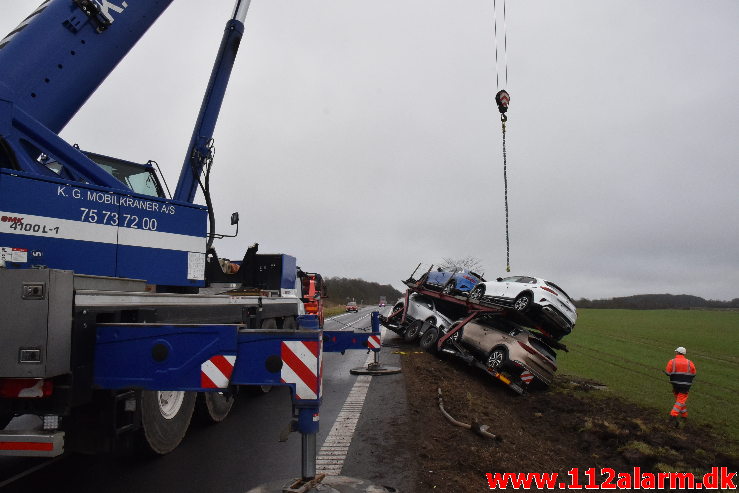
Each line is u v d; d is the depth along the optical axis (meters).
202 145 8.73
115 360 4.11
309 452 4.07
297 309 11.24
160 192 8.54
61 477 5.21
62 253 5.32
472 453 6.41
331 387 10.74
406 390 10.35
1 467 5.54
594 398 12.70
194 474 5.35
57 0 6.42
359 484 4.53
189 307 5.81
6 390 3.80
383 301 113.50
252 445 6.48
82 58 6.50
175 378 4.04
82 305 4.02
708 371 19.05
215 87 8.87
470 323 16.20
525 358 13.11
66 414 3.87
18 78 5.93
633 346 28.20
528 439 7.96
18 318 3.72
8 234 5.00
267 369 3.96
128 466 5.59
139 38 7.15
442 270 21.09
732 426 10.01
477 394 11.53
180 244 6.38
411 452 6.24
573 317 14.87
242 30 9.06
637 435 8.48
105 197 5.70
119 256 5.78
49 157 5.89
